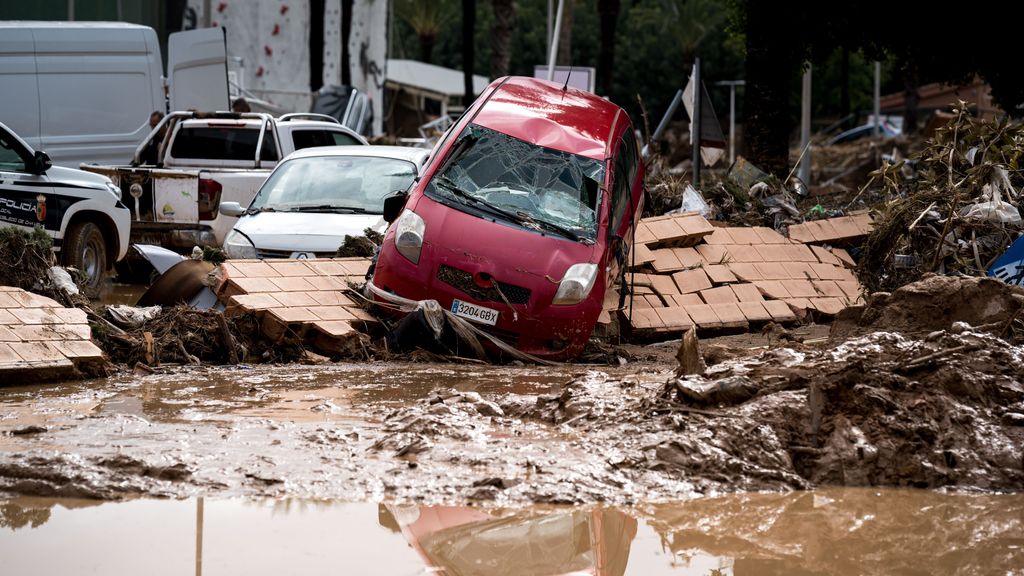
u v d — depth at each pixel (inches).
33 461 251.0
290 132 786.2
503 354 440.8
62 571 194.4
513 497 244.8
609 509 242.8
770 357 317.1
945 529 235.0
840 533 231.5
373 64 1984.5
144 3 1675.7
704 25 3538.4
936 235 519.2
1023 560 216.2
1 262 442.9
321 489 245.6
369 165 628.4
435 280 445.1
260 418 309.7
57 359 369.7
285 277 471.8
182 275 487.2
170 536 213.9
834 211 740.0
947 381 291.4
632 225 523.8
